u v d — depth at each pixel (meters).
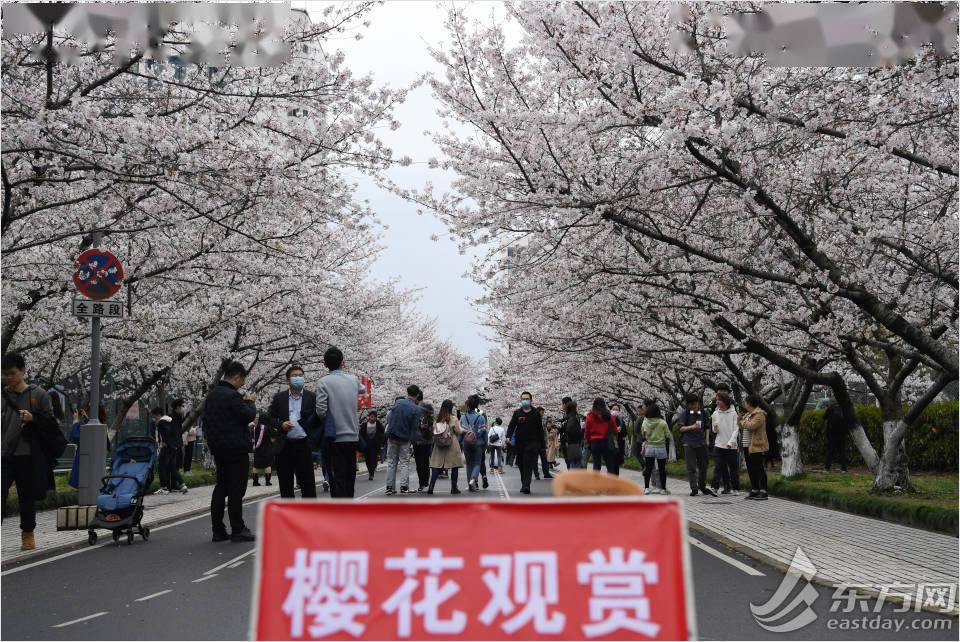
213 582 8.62
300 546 3.85
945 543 11.11
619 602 3.74
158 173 11.49
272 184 13.26
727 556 10.34
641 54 11.38
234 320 21.00
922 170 13.66
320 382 12.68
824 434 27.53
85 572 9.42
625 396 33.56
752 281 15.61
